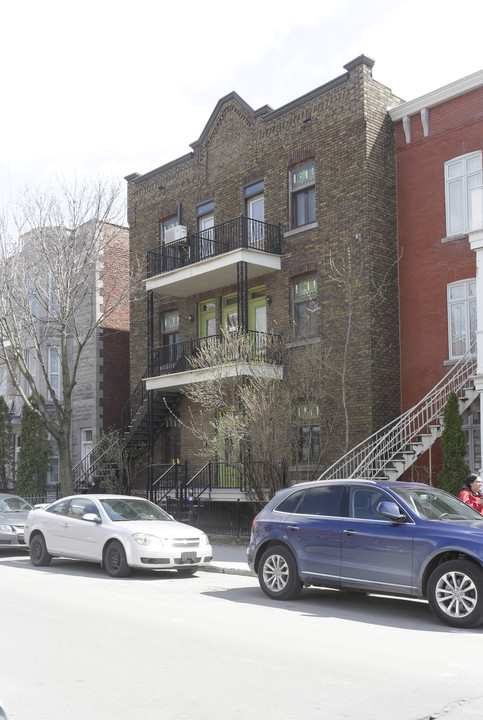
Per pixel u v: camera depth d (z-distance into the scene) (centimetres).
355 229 1872
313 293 1992
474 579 825
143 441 2439
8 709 523
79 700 544
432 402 1666
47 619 852
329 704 536
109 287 2755
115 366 2772
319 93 1998
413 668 638
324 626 832
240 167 2227
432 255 1830
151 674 615
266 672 621
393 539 899
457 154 1802
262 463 1695
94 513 1327
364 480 987
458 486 1478
